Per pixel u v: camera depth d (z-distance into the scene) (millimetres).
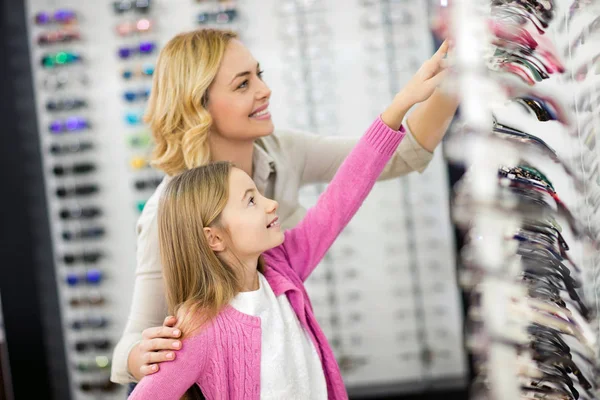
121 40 4348
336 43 4418
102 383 4371
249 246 1592
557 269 1239
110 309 4430
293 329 1652
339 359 4535
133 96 4301
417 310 4562
